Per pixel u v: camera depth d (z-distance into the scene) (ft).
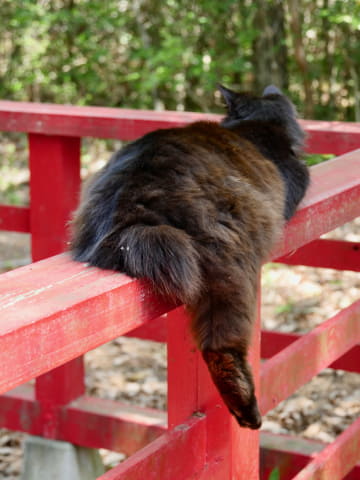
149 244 7.75
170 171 8.69
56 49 43.55
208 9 39.40
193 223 8.27
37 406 16.35
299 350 11.07
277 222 9.32
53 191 15.94
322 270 28.50
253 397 8.55
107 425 15.78
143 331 16.67
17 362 6.02
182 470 9.14
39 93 46.93
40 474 16.39
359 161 12.72
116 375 22.29
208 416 9.46
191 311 8.57
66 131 15.49
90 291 7.02
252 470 9.92
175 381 9.61
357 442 12.97
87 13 41.88
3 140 45.32
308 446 14.90
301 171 11.19
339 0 34.01
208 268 8.23
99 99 45.70
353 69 40.45
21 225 16.70
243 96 12.40
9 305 6.54
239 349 8.50
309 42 43.19
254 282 8.78
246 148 10.21
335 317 12.18
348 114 43.19
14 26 41.19
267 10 40.06
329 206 10.55
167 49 37.04
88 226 8.68
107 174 9.21
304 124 15.76
